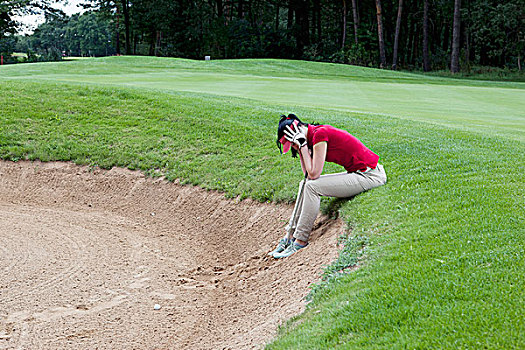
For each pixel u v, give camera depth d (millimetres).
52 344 4332
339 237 5117
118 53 60000
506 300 3182
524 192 5082
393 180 6082
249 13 57938
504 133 9461
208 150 9773
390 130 9312
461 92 20234
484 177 5777
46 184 9609
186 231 7598
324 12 57562
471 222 4469
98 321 4766
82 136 11023
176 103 12734
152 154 9984
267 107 12359
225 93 16750
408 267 3875
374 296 3572
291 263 5254
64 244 6887
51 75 23516
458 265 3732
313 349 3197
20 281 5570
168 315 4918
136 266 6215
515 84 29656
